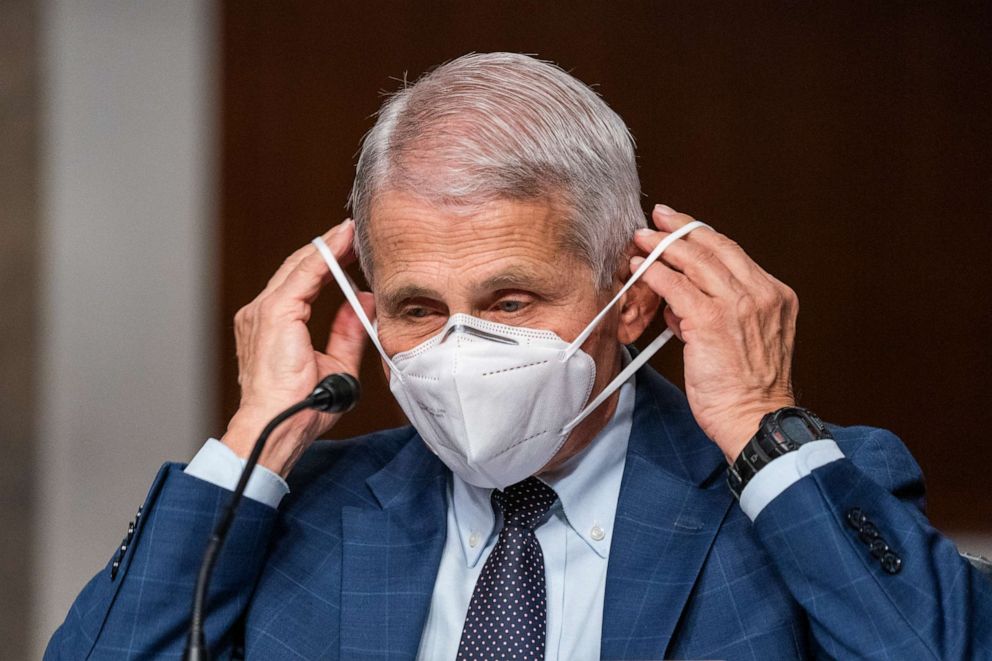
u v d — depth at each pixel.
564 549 7.07
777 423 6.52
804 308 16.72
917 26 16.73
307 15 16.38
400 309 6.76
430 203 6.50
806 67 16.67
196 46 16.28
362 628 6.95
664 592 6.67
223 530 5.51
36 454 16.14
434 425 6.79
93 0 16.22
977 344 16.86
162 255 16.28
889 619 6.08
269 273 16.33
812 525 6.26
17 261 16.20
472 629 6.82
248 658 6.95
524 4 16.48
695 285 6.89
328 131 16.41
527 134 6.52
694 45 16.58
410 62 16.45
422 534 7.23
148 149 16.28
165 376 16.30
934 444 16.83
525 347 6.55
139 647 6.78
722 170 16.62
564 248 6.59
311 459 7.78
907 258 16.83
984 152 16.80
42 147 16.19
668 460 7.17
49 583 16.06
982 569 7.04
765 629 6.50
